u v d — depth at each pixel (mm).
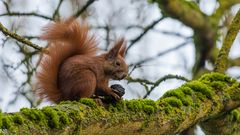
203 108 8898
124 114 7777
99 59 9625
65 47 9281
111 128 7648
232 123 9922
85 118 7176
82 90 8906
